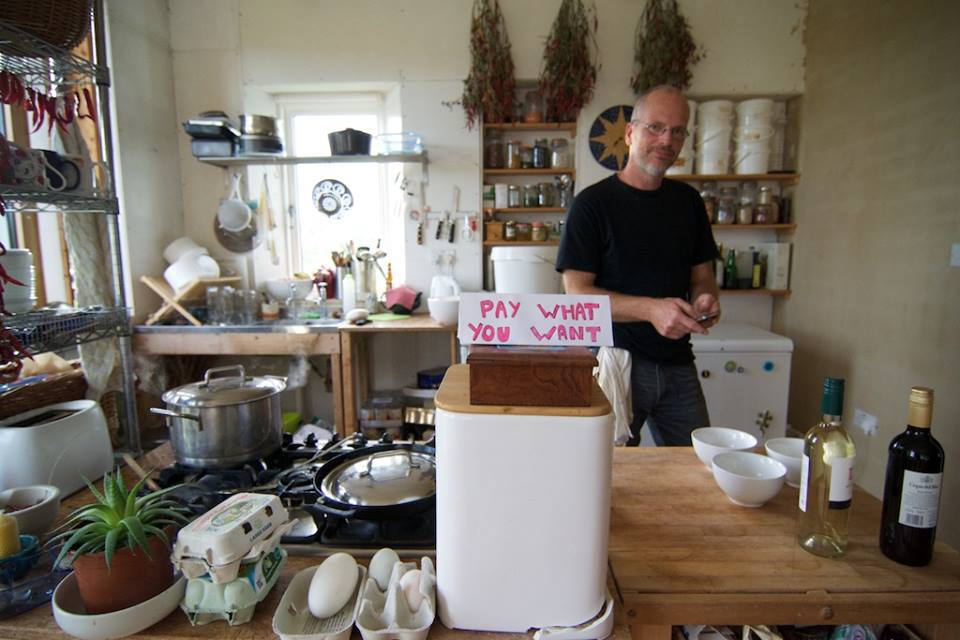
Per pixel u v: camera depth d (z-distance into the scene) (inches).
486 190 116.6
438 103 114.7
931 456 29.6
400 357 124.3
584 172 114.8
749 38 111.1
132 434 81.6
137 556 24.8
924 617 27.7
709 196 115.5
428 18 112.9
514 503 24.1
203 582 25.3
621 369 67.1
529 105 114.4
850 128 97.2
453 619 25.4
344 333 102.2
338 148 108.2
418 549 31.6
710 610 27.5
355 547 31.7
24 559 28.6
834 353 101.5
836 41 101.0
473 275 119.0
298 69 114.6
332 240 126.8
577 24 109.0
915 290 82.2
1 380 47.2
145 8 105.9
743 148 111.7
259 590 26.3
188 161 117.6
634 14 110.8
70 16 55.2
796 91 112.1
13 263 57.9
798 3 110.4
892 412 87.0
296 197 125.2
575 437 23.5
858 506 37.4
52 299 91.2
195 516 32.7
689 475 42.1
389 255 126.8
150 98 107.9
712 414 102.3
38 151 56.0
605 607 25.6
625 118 112.6
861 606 27.5
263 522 27.1
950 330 76.0
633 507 37.0
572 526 24.2
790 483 40.1
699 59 111.4
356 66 114.3
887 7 87.7
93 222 80.0
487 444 23.7
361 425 111.7
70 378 70.3
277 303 117.9
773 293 116.6
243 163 113.0
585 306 26.6
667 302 55.0
